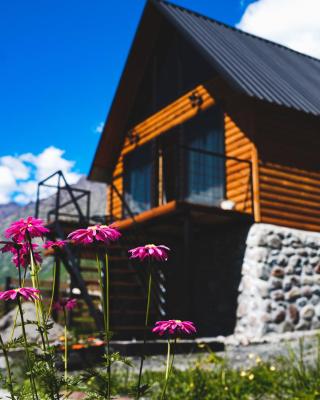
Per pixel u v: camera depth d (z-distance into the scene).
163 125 13.45
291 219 10.60
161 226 10.98
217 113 11.56
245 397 4.61
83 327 9.93
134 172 14.52
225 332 10.32
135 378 5.54
